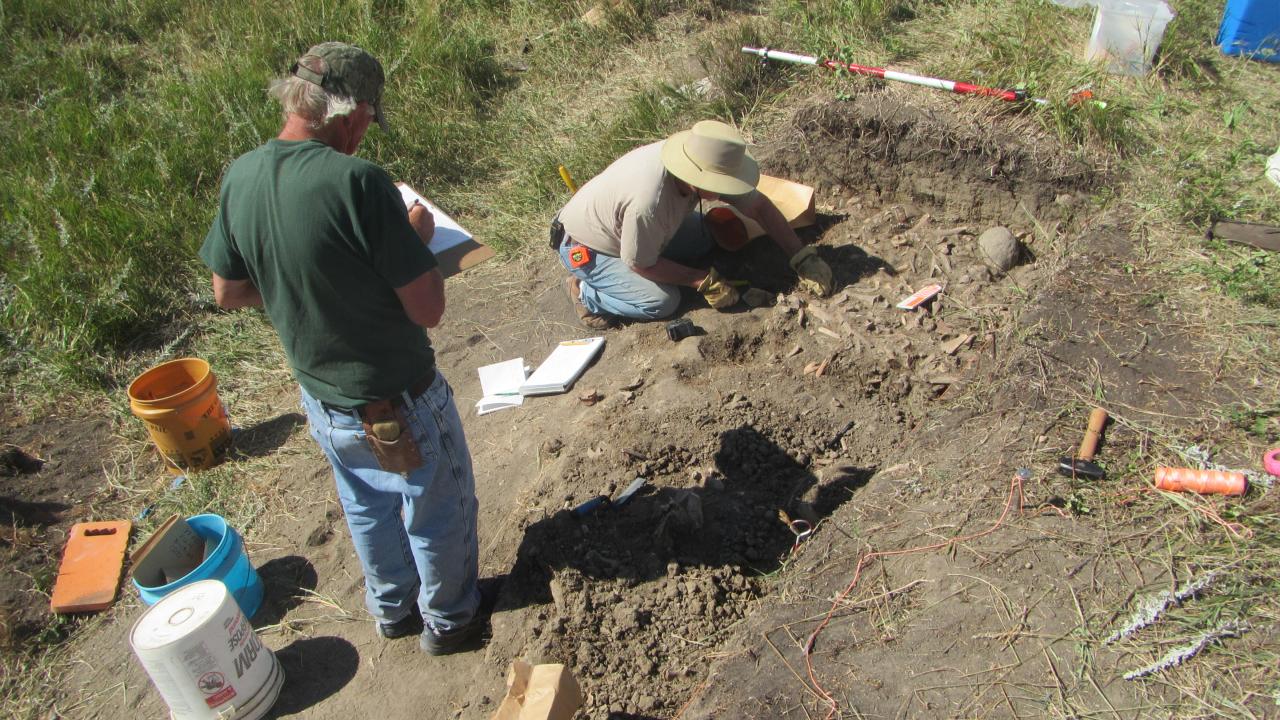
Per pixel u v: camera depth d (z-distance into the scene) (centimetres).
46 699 336
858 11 631
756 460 382
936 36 607
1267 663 251
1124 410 338
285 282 241
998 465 328
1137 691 252
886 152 521
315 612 358
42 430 462
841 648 279
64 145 654
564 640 318
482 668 323
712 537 352
